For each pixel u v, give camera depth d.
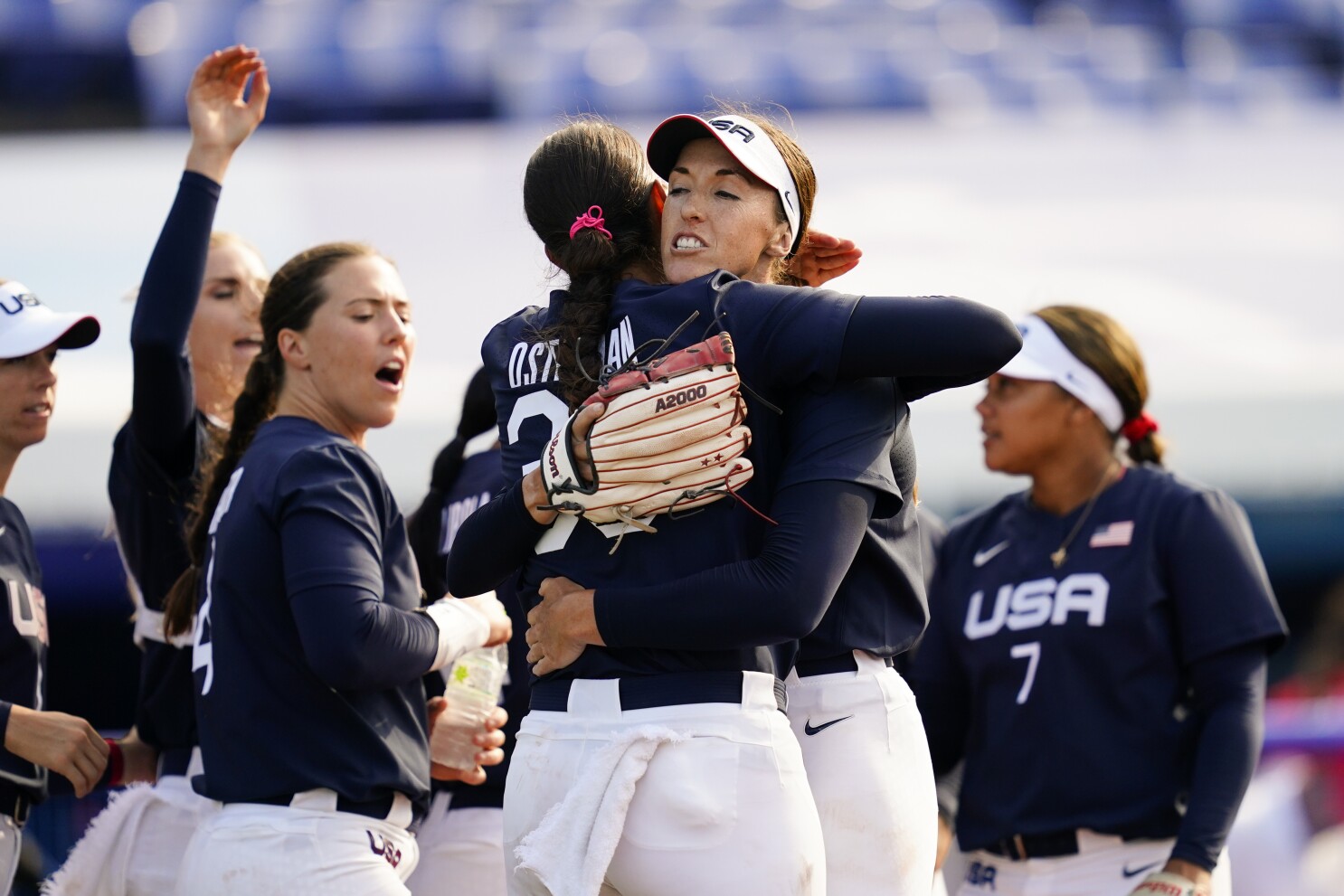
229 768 10.21
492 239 37.62
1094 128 49.06
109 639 25.80
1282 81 54.00
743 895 7.81
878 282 37.09
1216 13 56.56
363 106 50.00
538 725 8.40
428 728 11.17
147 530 12.34
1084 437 13.56
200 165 11.99
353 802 10.15
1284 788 17.95
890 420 8.45
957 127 47.97
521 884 8.38
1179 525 12.89
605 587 8.26
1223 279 38.09
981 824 13.10
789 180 8.92
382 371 11.60
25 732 11.21
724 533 8.18
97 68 50.75
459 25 52.69
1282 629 12.47
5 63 50.62
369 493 10.55
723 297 8.32
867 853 9.06
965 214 40.75
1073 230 40.31
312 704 10.20
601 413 8.01
